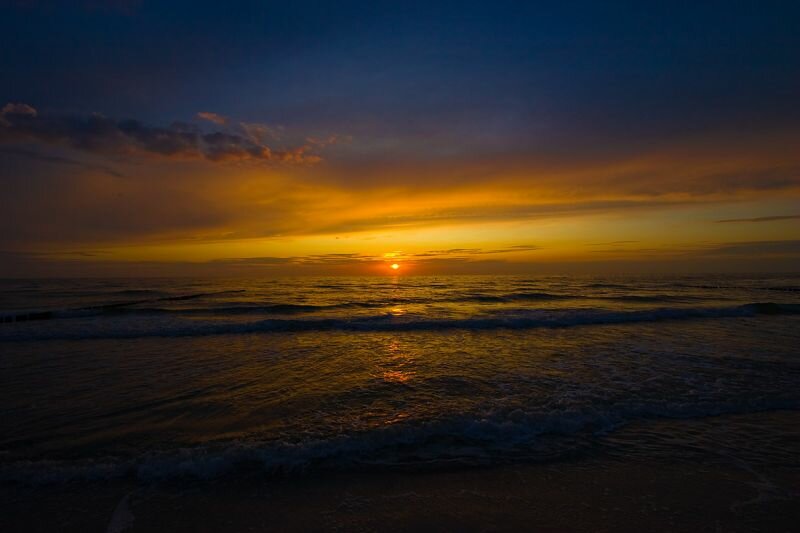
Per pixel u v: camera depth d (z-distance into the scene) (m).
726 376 6.88
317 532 2.96
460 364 8.07
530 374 7.19
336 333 12.15
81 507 3.25
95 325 13.18
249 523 3.06
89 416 5.27
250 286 37.50
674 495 3.41
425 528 2.99
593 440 4.45
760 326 12.76
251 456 4.03
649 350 9.16
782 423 4.91
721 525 3.00
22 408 5.57
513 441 4.42
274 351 9.54
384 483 3.61
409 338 11.22
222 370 7.71
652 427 4.79
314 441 4.36
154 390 6.43
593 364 7.86
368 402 5.79
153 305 20.61
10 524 3.03
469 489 3.52
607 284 37.66
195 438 4.58
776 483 3.59
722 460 4.02
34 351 9.54
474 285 37.12
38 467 3.82
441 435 4.54
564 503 3.30
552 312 15.94
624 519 3.08
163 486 3.56
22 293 28.25
